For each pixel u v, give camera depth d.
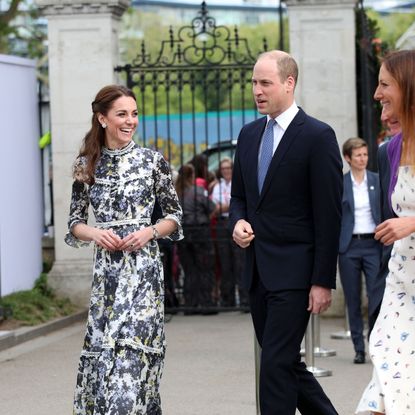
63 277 19.06
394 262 7.83
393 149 7.96
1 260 18.48
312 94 18.80
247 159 9.27
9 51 32.66
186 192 19.48
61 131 19.17
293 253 8.99
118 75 19.47
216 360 14.61
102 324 9.03
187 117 29.98
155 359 9.04
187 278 19.45
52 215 20.39
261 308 9.23
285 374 8.87
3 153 18.80
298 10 18.80
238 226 9.16
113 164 9.16
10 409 11.66
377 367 7.66
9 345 15.77
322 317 18.78
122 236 9.07
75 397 9.09
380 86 7.80
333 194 8.93
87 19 19.08
